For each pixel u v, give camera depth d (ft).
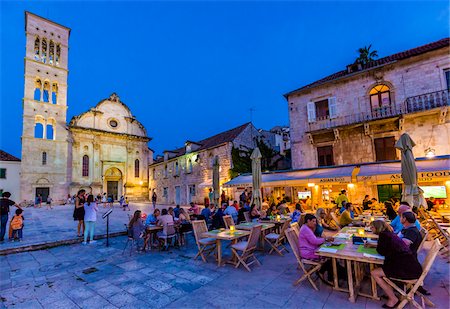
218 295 15.53
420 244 16.14
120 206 99.30
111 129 139.33
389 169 38.78
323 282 16.96
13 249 26.76
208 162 94.79
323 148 58.90
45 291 16.69
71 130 125.49
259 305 14.11
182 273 19.69
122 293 16.16
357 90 55.01
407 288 14.25
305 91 62.59
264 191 72.49
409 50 56.90
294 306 13.93
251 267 20.92
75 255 25.71
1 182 116.37
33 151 114.93
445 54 46.16
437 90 46.19
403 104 49.03
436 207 42.80
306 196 61.62
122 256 25.03
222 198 69.36
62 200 118.21
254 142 95.30
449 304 13.70
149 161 151.12
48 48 127.13
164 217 27.43
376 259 13.62
